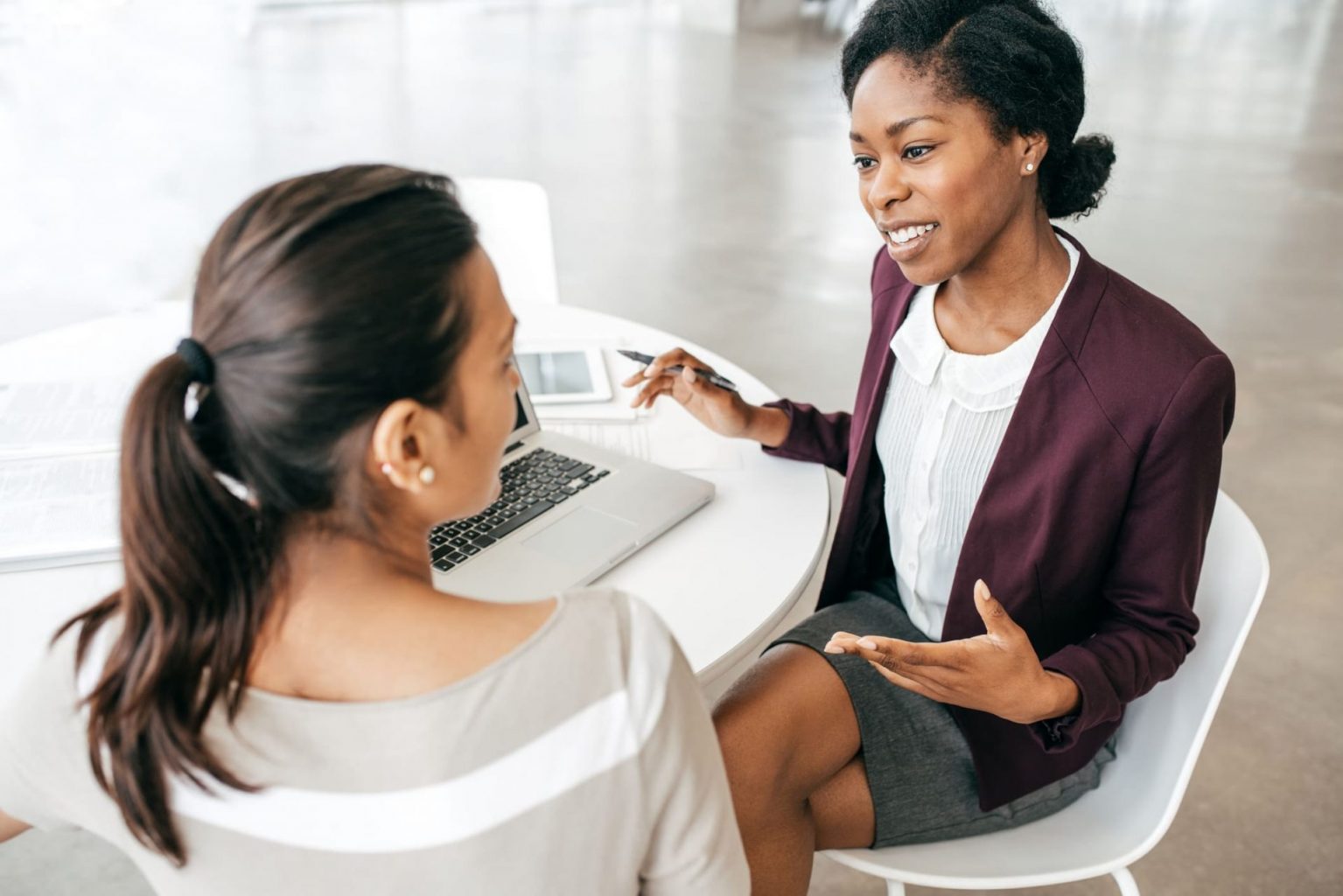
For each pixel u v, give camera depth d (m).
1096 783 1.23
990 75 0.99
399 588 0.58
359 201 0.53
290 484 0.54
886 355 1.27
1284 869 1.75
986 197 1.04
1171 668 1.11
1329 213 4.64
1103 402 1.07
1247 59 7.61
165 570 0.54
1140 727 1.23
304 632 0.56
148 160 4.61
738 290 3.73
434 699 0.55
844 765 1.15
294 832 0.57
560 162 4.91
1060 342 1.09
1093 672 1.05
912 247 1.08
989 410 1.15
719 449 1.40
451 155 4.92
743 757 1.06
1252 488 2.71
